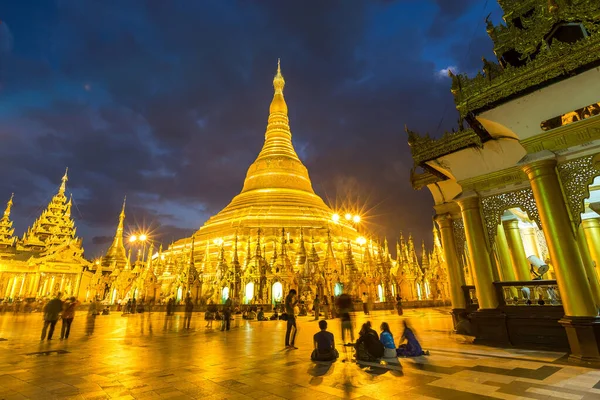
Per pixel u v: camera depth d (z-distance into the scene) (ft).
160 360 37.04
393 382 26.35
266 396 23.49
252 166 233.55
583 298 32.68
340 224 200.13
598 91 33.35
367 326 37.58
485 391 23.39
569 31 37.99
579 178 35.09
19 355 41.19
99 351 43.80
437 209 61.82
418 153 51.57
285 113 263.08
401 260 176.14
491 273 45.85
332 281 141.49
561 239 34.50
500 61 43.21
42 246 231.30
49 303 57.62
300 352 41.78
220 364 34.58
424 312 119.65
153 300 151.02
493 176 47.24
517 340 42.09
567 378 26.35
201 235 197.36
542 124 36.94
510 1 44.27
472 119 41.27
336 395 23.40
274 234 177.06
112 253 243.19
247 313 100.89
